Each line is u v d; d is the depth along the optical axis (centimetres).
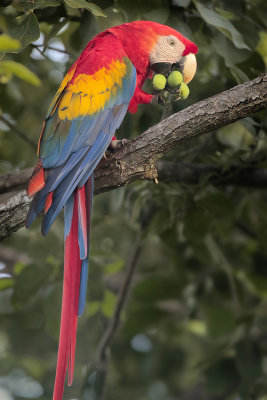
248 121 757
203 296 1019
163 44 753
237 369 934
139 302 1047
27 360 1173
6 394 1183
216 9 748
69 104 676
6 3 680
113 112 693
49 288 906
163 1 732
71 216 638
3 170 1055
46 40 777
